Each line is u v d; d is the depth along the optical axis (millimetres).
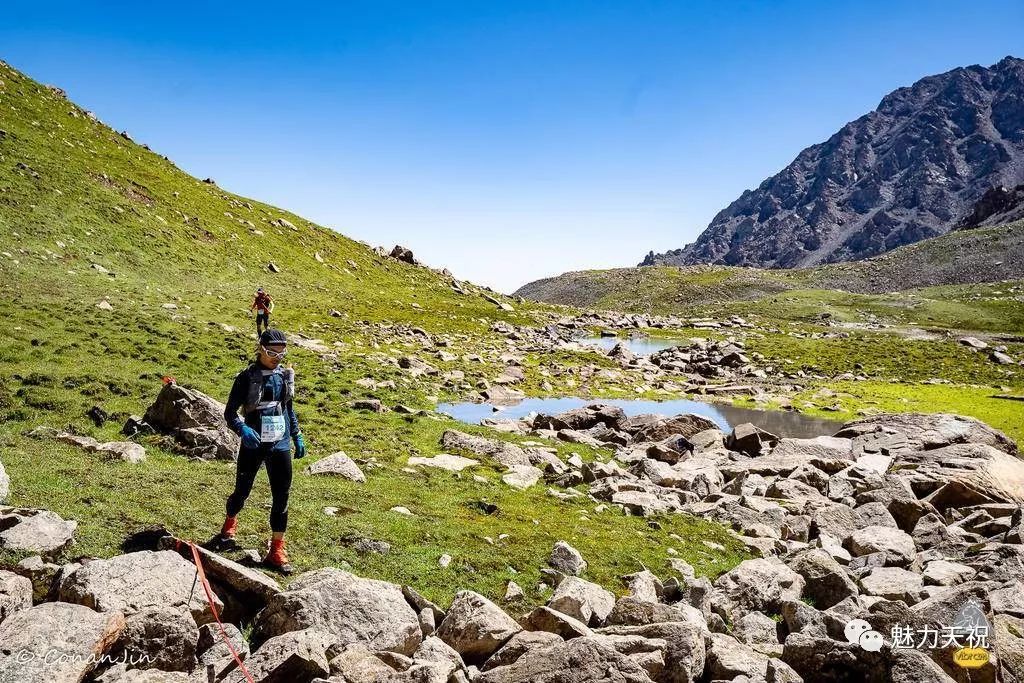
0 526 9031
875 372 69375
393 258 123250
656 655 8758
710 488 23391
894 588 13148
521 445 26797
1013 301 169375
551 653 7910
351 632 8430
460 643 8914
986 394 54969
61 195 63906
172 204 82875
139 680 6570
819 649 9195
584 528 15875
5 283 39031
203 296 57438
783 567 13195
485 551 12898
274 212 113062
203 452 17312
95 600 7324
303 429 23828
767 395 53625
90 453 14828
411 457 21688
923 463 28859
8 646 6355
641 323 129250
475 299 113312
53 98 92125
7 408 18719
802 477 25500
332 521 12828
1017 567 14477
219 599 8531
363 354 48281
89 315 36219
